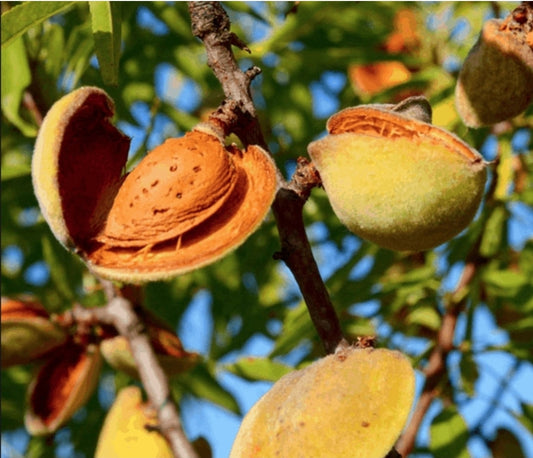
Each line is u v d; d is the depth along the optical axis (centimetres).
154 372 59
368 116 45
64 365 61
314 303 45
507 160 64
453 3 67
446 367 62
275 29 64
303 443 43
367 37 67
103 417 68
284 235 45
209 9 47
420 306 65
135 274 43
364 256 62
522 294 63
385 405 43
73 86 64
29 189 67
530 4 50
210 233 44
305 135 69
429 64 67
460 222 45
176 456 57
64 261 65
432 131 45
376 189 45
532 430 62
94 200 45
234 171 45
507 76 49
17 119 63
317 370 44
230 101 46
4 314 60
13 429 68
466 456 58
